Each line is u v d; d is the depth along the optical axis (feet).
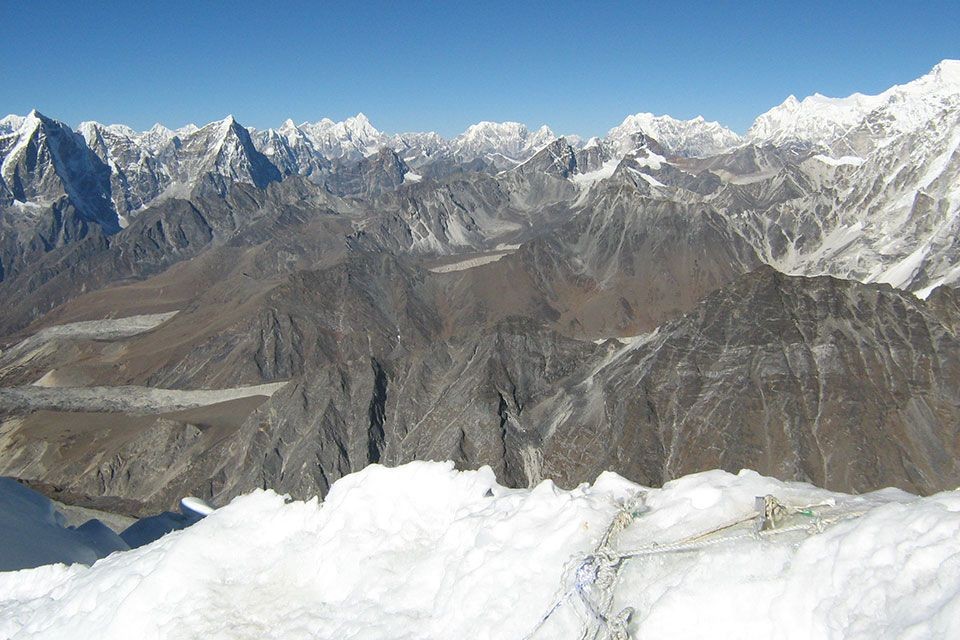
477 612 40.57
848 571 31.35
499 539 44.86
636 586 37.37
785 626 31.53
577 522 42.32
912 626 26.91
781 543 35.81
